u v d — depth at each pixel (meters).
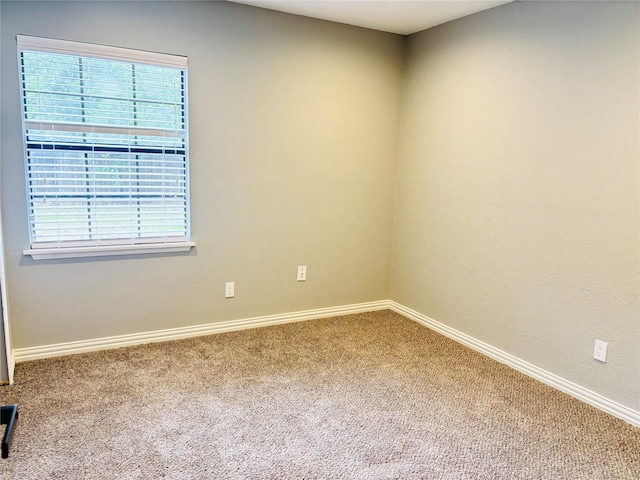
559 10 2.44
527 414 2.30
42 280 2.67
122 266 2.88
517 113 2.72
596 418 2.28
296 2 2.88
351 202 3.63
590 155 2.34
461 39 3.09
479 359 2.97
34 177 2.58
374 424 2.17
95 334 2.87
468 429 2.15
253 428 2.09
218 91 2.97
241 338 3.19
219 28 2.91
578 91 2.38
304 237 3.48
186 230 3.07
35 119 2.53
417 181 3.57
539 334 2.68
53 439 1.94
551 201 2.55
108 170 2.75
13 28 2.38
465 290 3.18
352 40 3.39
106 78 2.66
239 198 3.18
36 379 2.46
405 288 3.79
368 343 3.18
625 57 2.16
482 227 3.01
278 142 3.24
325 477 1.78
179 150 2.95
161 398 2.32
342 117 3.45
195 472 1.78
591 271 2.38
